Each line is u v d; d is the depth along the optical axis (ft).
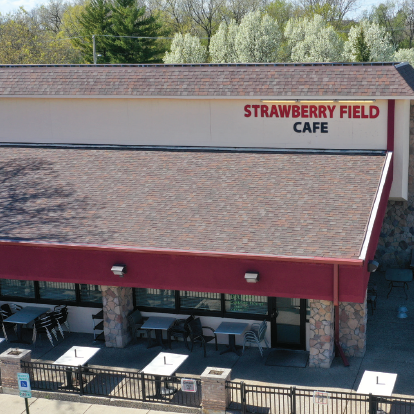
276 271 43.70
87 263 48.16
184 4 286.66
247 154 61.98
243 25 197.06
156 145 66.64
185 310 53.62
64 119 68.90
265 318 51.31
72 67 69.92
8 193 58.23
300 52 195.62
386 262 69.72
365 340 50.88
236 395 41.24
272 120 62.59
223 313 52.54
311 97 60.34
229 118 63.72
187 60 201.46
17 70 71.20
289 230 45.91
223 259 44.78
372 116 59.72
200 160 61.26
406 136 61.57
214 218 48.98
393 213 68.03
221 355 50.65
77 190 57.06
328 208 48.49
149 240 46.75
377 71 60.18
